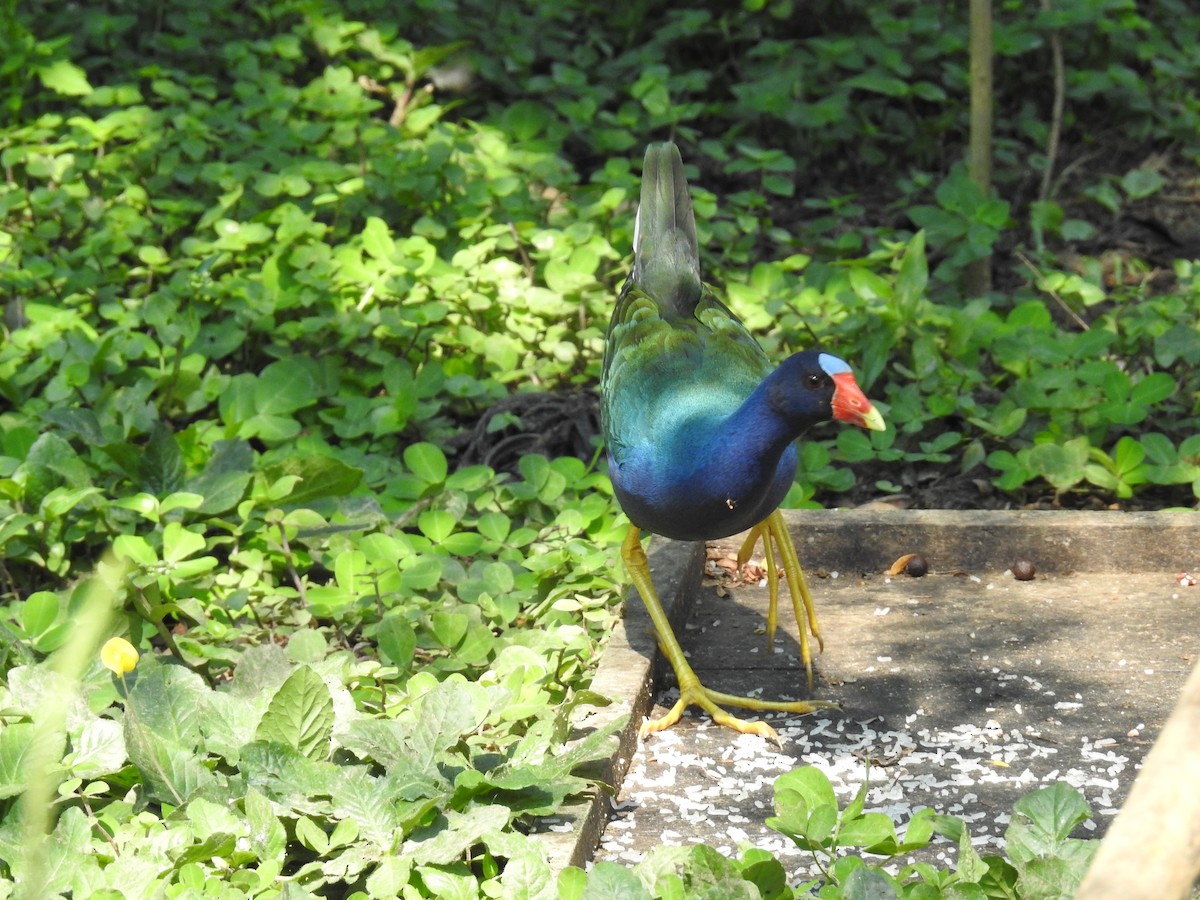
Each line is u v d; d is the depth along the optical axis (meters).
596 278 12.98
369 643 8.90
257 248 13.04
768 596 9.53
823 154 16.33
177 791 6.63
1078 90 16.16
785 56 16.55
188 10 17.38
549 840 6.57
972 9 13.02
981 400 11.70
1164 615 8.98
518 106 15.56
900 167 16.30
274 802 6.51
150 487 10.01
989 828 7.07
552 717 7.36
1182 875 3.40
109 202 13.80
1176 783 3.47
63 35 17.25
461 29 17.36
